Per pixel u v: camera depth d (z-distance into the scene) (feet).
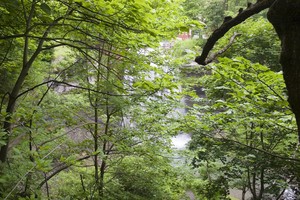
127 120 22.41
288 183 16.14
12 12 9.50
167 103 17.95
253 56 21.35
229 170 18.07
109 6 8.13
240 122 14.05
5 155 9.45
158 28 11.54
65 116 14.87
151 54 17.92
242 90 11.23
